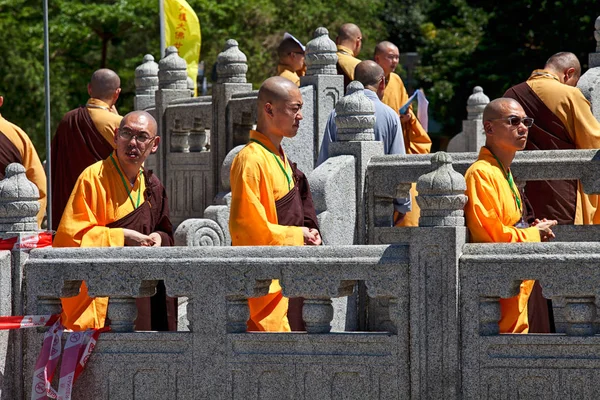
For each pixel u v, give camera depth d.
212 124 12.80
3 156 10.59
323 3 38.47
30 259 7.57
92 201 8.25
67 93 34.03
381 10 45.91
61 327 7.58
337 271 6.94
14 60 31.42
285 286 7.03
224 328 7.19
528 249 6.64
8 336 7.59
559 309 8.36
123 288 7.34
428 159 9.62
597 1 30.77
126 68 35.72
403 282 6.85
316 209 9.43
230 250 7.18
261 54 34.66
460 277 6.74
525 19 32.59
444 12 38.69
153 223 8.63
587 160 8.95
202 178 13.37
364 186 9.73
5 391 7.56
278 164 8.37
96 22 32.81
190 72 18.55
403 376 6.87
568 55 10.53
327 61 12.16
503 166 8.11
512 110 7.96
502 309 7.63
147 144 8.38
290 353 7.09
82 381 7.48
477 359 6.72
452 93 35.00
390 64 13.57
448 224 6.73
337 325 9.60
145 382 7.38
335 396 7.01
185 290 7.24
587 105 10.02
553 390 6.62
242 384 7.17
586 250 6.53
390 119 10.67
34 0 32.94
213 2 32.97
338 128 9.83
